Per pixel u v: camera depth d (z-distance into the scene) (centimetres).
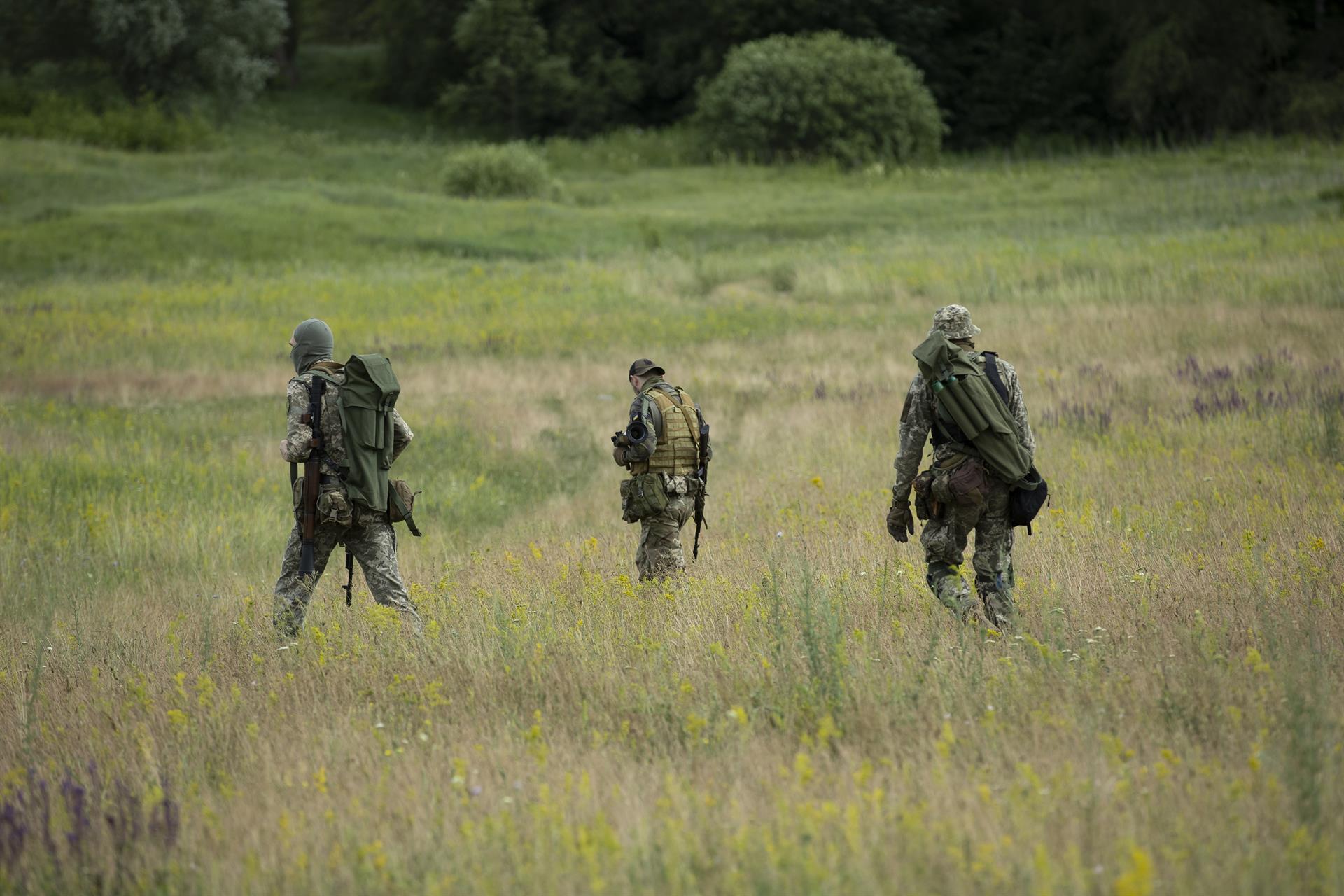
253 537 3384
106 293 9475
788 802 1143
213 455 4478
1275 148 18675
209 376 6562
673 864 1010
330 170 18512
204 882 1070
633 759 1360
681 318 8056
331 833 1152
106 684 1831
